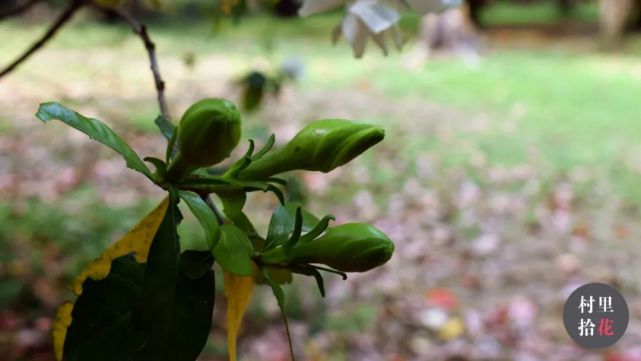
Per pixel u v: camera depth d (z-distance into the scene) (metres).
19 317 1.52
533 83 4.63
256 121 3.21
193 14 6.04
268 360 1.48
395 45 0.45
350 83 4.46
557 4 8.91
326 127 0.32
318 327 1.58
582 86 4.54
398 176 2.74
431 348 1.61
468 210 2.43
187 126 0.31
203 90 3.96
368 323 1.68
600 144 3.26
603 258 2.12
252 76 1.03
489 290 1.92
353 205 2.44
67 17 0.60
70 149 2.81
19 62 0.60
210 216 0.32
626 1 6.15
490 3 8.36
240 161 0.33
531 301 1.85
